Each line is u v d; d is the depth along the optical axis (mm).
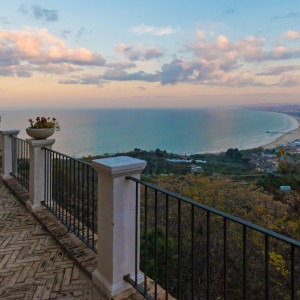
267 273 1059
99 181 1914
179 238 1555
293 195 9289
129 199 1858
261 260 7465
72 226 2990
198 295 7312
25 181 4434
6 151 5250
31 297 1916
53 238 2840
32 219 3383
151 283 1983
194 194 9109
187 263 7559
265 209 9234
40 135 3535
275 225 8867
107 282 1878
